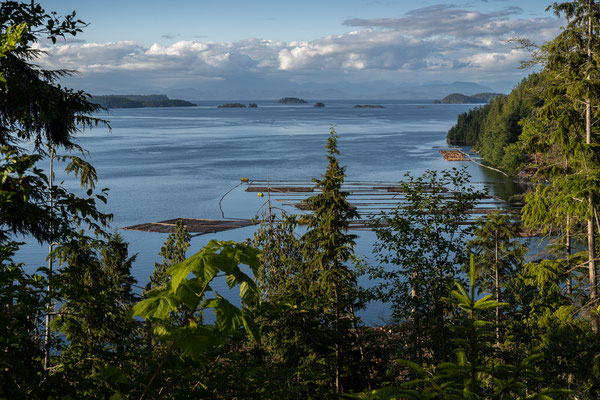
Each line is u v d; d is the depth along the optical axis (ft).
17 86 26.22
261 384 19.53
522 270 64.23
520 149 66.03
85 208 27.91
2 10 26.00
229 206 274.98
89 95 30.40
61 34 27.76
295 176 370.73
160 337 10.01
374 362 64.49
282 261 83.76
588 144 56.85
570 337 34.04
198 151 526.16
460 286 12.60
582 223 66.85
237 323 9.73
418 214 50.26
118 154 497.46
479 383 13.42
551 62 58.13
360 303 70.03
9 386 14.28
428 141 627.46
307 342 49.96
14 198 24.45
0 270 20.81
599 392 25.93
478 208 251.60
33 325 18.40
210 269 9.46
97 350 23.75
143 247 195.42
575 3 55.83
